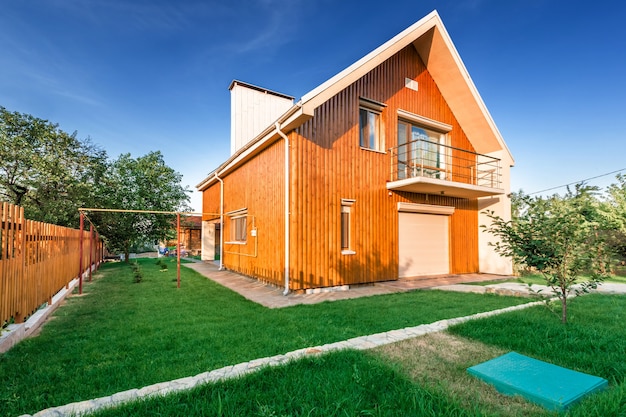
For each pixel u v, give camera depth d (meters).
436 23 10.57
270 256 9.41
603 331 4.46
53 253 6.48
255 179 10.88
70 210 13.90
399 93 10.84
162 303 6.89
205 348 4.02
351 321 5.34
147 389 2.81
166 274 12.23
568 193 6.08
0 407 2.61
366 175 9.77
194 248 29.72
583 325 4.79
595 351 3.76
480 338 4.22
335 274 8.81
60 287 7.14
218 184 15.96
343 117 9.38
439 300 7.12
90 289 8.74
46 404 2.67
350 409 2.48
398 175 10.55
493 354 3.72
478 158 13.13
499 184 12.24
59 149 14.59
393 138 10.55
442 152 12.38
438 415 2.42
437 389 2.81
